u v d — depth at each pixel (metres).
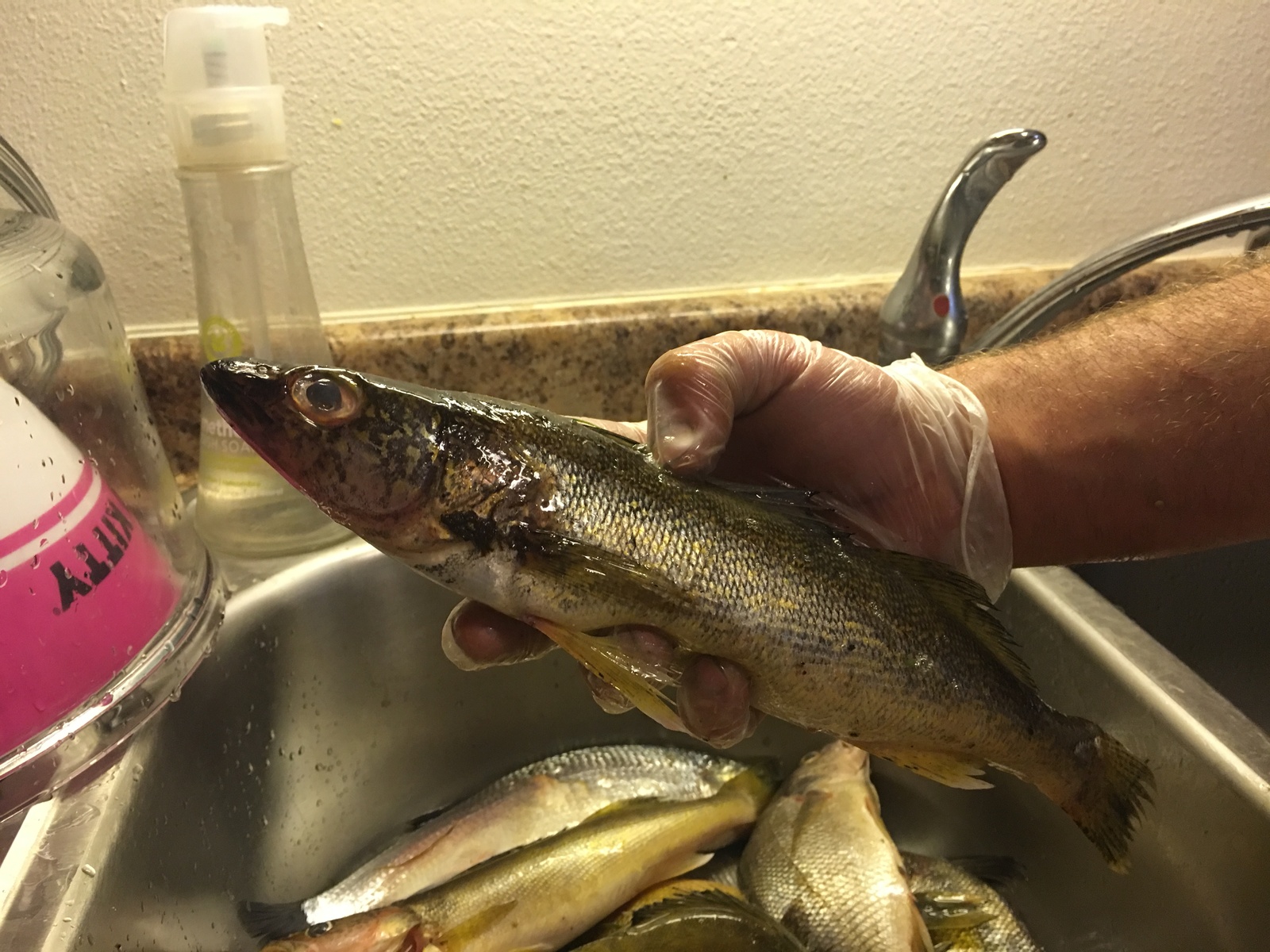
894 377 0.32
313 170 0.37
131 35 0.34
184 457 0.39
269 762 0.33
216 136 0.31
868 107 0.41
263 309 0.34
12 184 0.30
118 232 0.36
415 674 0.37
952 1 0.40
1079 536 0.32
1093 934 0.32
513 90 0.38
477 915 0.30
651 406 0.28
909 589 0.29
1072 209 0.46
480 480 0.26
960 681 0.28
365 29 0.36
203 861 0.29
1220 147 0.46
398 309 0.40
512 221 0.40
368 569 0.35
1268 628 0.39
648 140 0.39
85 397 0.29
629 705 0.31
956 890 0.33
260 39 0.31
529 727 0.39
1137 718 0.30
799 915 0.32
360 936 0.29
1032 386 0.32
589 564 0.25
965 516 0.32
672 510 0.26
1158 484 0.30
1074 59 0.42
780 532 0.27
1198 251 0.47
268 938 0.30
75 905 0.24
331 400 0.25
